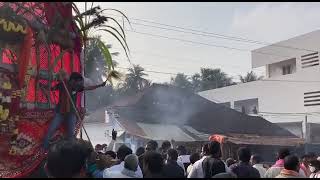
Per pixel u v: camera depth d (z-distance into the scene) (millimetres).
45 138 5758
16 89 5742
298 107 37562
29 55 5770
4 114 5574
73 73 5961
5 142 5602
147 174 4598
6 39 5688
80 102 6395
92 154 5293
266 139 28344
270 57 42719
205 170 6293
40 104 5992
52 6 5848
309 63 38438
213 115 29141
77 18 6250
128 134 23516
